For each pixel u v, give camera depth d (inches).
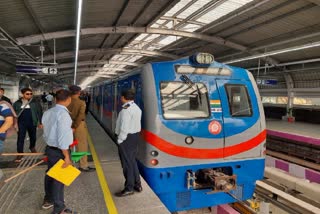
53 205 124.7
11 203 138.3
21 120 214.5
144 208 134.3
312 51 511.5
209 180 165.2
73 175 114.0
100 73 1381.6
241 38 527.8
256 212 205.5
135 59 932.0
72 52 673.0
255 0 351.9
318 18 371.9
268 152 441.1
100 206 135.6
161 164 153.3
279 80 708.0
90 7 366.9
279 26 428.5
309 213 216.5
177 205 160.1
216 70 175.3
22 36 423.8
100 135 351.3
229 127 168.7
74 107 182.5
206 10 395.5
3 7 300.7
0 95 198.1
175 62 167.6
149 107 156.6
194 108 163.5
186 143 157.6
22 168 196.4
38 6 319.3
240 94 178.2
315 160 350.6
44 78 1119.6
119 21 457.7
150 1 366.0
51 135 114.6
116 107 286.2
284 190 297.3
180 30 515.5
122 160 147.3
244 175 174.4
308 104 620.1
